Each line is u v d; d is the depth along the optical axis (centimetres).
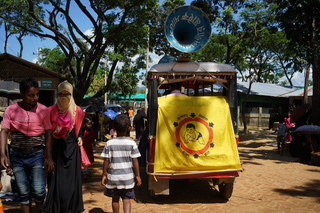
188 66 518
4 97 1214
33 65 1408
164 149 493
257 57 2094
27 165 343
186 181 667
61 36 1436
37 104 358
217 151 499
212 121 509
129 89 3159
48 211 373
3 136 328
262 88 2350
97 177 695
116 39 1516
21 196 343
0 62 1372
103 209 469
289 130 1080
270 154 1096
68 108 397
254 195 561
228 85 527
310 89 2070
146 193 575
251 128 2212
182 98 518
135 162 383
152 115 501
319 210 477
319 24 1204
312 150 948
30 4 1322
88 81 1518
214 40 1772
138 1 1388
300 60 1517
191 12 516
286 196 555
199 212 462
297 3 1089
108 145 383
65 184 385
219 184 539
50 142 363
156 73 509
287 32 1217
